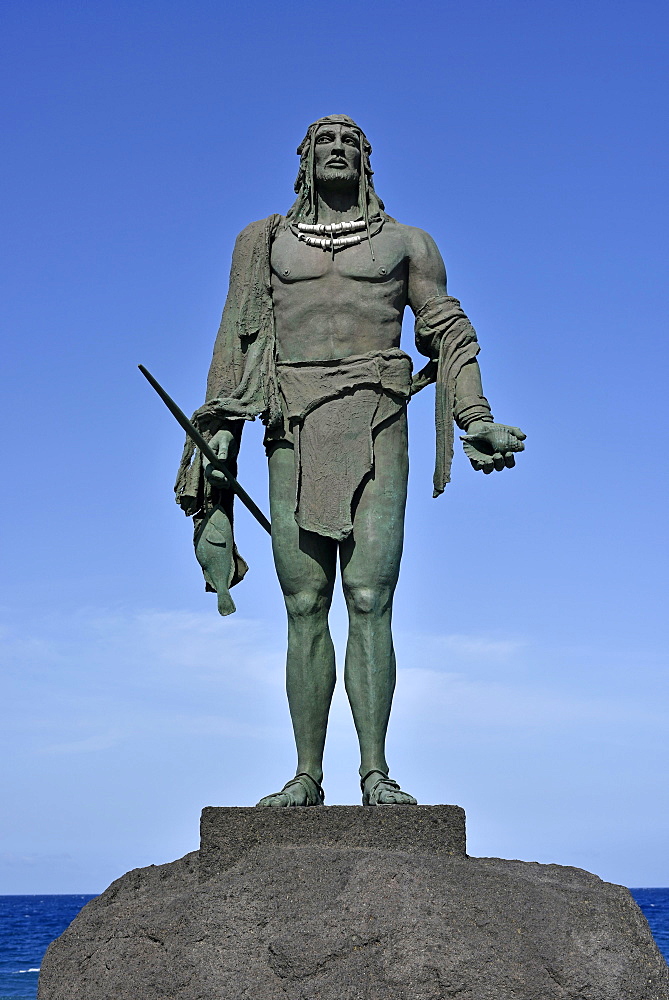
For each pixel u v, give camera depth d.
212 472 8.19
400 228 8.48
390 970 6.20
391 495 8.05
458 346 8.27
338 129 8.51
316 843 7.11
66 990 6.92
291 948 6.34
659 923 61.75
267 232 8.45
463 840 7.20
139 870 7.61
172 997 6.50
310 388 8.09
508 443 7.85
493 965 6.21
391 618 8.05
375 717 7.85
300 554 8.07
